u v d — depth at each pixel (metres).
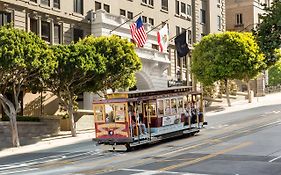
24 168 22.73
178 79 65.06
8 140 33.91
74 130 38.47
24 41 31.45
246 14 86.19
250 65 58.38
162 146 28.67
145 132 28.47
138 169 19.80
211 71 58.69
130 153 26.55
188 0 69.00
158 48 59.78
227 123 41.03
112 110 28.02
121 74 39.06
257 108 57.53
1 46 30.36
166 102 30.55
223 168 19.28
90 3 49.75
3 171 21.97
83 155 26.95
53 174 19.77
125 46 39.25
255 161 20.92
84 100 47.72
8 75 32.53
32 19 43.16
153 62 54.56
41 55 32.50
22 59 30.89
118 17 51.09
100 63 36.69
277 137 29.52
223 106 62.38
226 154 23.39
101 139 28.38
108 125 28.11
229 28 87.69
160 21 61.62
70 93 37.75
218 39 58.28
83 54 35.72
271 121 40.28
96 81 37.91
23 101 41.16
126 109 27.45
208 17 73.44
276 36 12.99
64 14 46.16
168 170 19.17
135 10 56.78
